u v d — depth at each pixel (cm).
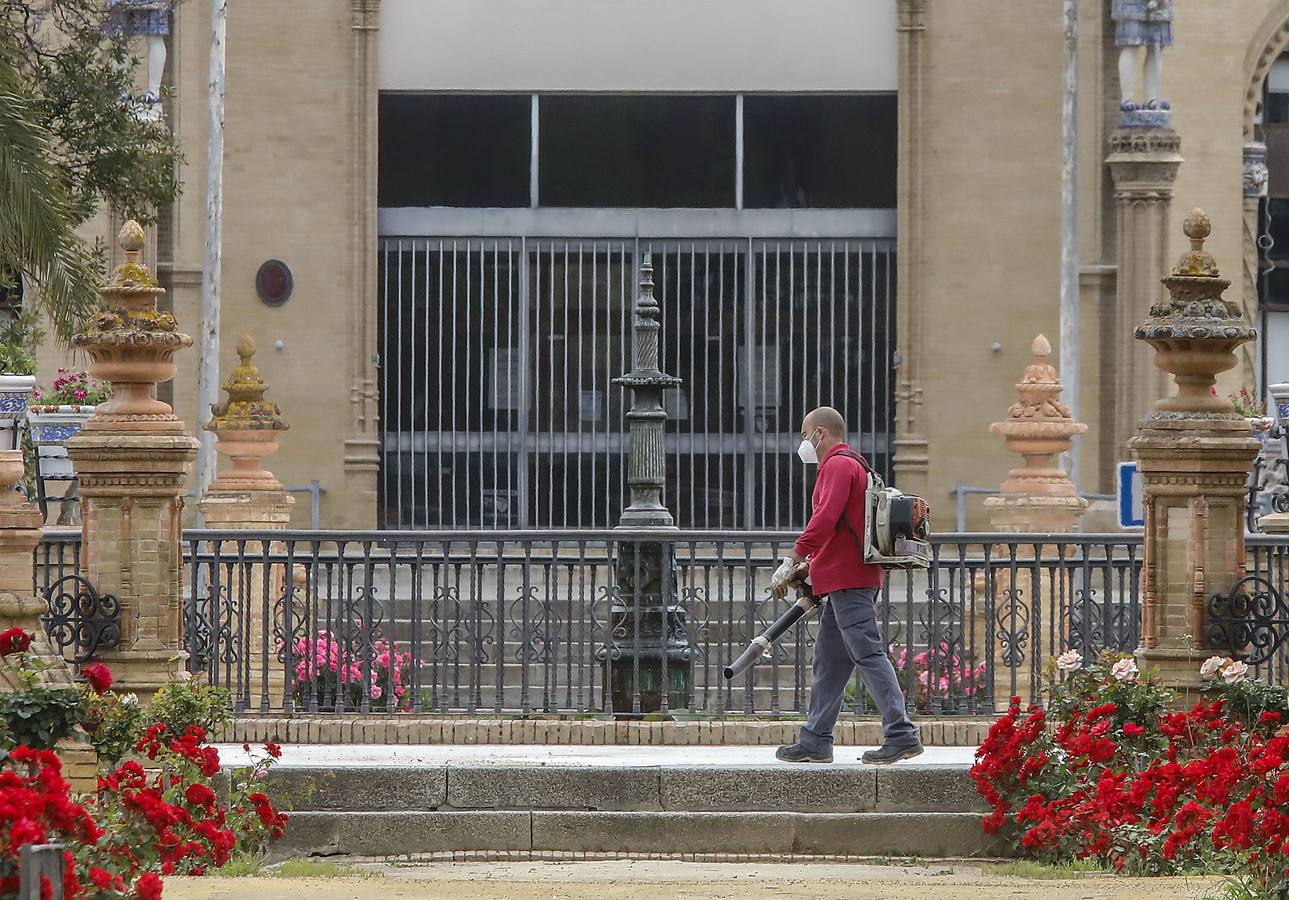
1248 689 3019
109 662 3250
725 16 7200
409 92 7175
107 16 6172
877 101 7231
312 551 3556
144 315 3300
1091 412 7019
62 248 4184
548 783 3000
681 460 7150
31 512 3038
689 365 7162
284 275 7050
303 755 3180
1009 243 7119
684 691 3531
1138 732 2895
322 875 2666
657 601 3509
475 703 3516
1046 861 2850
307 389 7056
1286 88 7444
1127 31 6862
